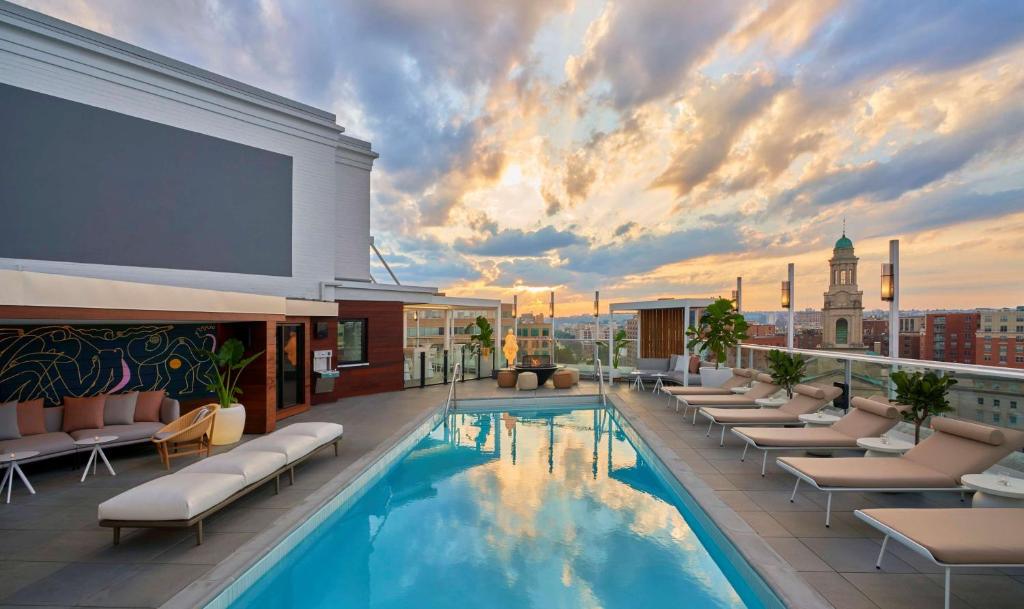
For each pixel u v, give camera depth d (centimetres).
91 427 745
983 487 432
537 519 596
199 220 1116
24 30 917
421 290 1549
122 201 1016
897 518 376
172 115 1083
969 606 346
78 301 563
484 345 1819
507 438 1012
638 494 680
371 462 741
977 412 612
